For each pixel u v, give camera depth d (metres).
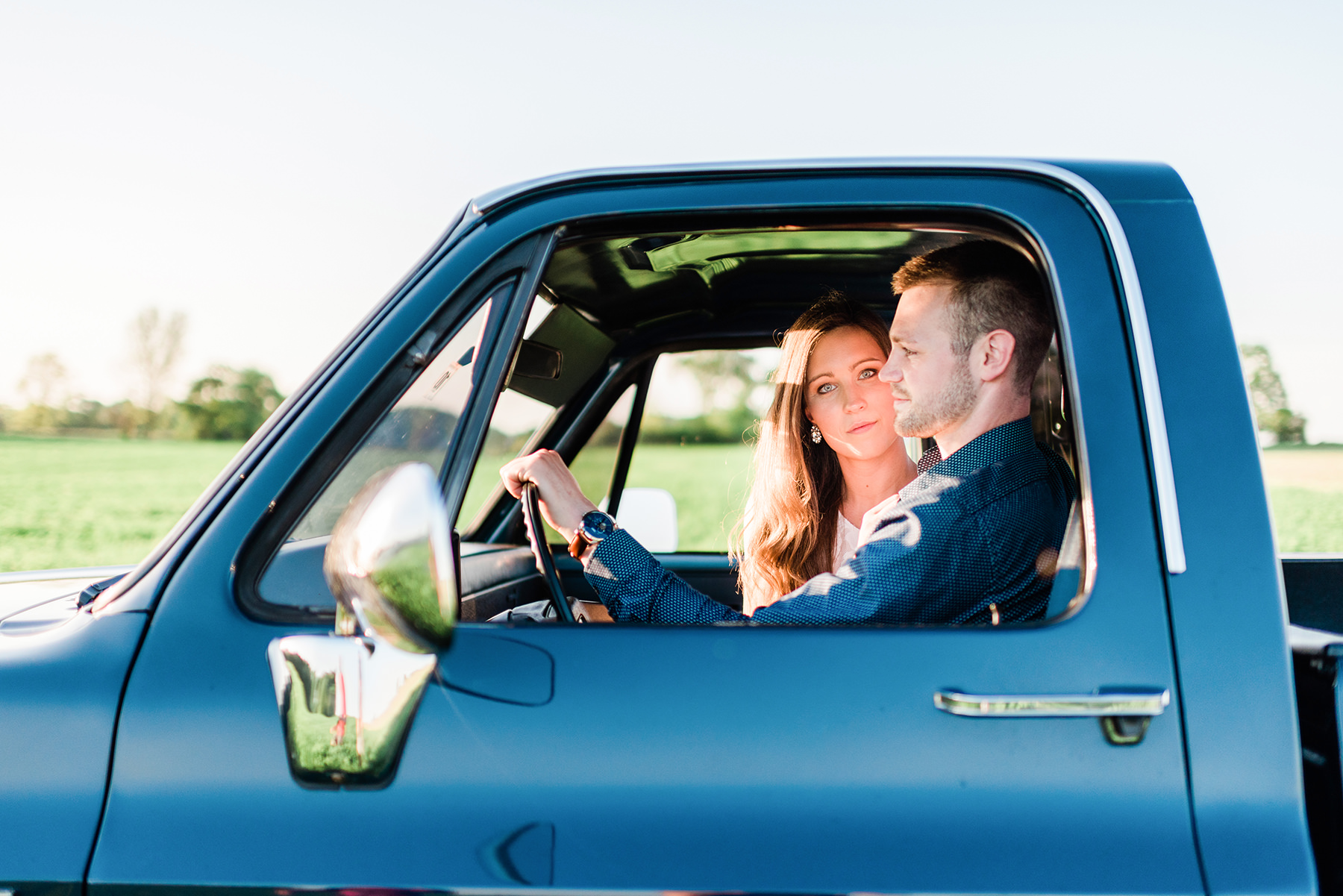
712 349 2.40
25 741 1.02
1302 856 0.94
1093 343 1.09
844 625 1.07
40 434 58.22
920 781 0.98
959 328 1.32
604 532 1.34
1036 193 1.16
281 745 1.01
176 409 59.22
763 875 0.95
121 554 16.12
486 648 1.03
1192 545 1.02
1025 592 1.25
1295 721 0.98
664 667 1.02
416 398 1.20
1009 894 0.94
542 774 0.99
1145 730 0.98
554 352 2.11
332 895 0.96
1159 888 0.93
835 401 1.85
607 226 1.21
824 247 1.78
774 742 0.99
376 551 0.83
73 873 0.98
